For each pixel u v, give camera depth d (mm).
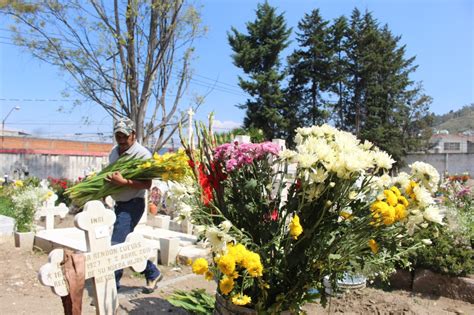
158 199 10672
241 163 2494
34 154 21641
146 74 12062
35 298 4367
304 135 2484
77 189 4074
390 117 40344
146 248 3268
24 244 6559
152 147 13562
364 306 4316
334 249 2412
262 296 2535
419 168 2350
